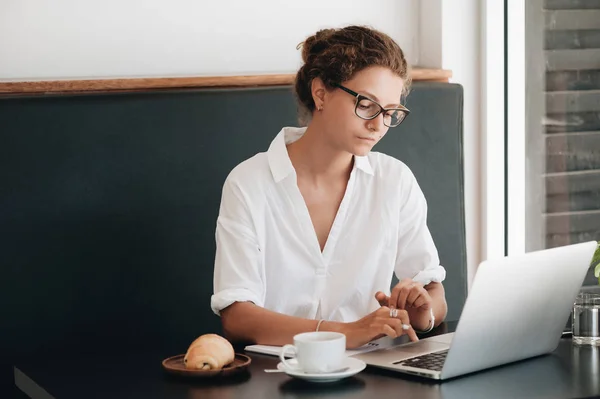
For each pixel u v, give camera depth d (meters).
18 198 2.31
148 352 1.81
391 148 2.67
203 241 2.47
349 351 1.72
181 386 1.52
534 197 2.99
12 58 2.50
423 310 1.87
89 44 2.57
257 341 1.82
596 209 2.91
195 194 2.46
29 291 2.33
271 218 2.04
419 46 2.99
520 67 2.96
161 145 2.43
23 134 2.31
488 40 2.93
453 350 1.50
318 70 1.94
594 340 1.78
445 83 2.75
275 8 2.76
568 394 1.44
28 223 2.32
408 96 2.69
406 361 1.62
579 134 2.91
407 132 2.69
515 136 2.98
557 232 2.97
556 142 2.94
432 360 1.62
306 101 2.02
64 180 2.35
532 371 1.59
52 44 2.54
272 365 1.64
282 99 2.54
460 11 2.93
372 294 2.14
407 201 2.16
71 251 2.36
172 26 2.65
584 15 2.85
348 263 2.10
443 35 2.91
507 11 2.94
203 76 2.60
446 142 2.74
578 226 2.95
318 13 2.82
